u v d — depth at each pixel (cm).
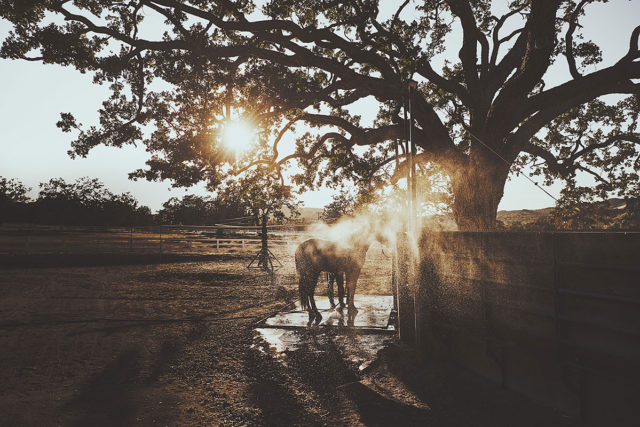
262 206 1894
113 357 565
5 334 683
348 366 522
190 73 1537
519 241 404
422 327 557
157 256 2173
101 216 7331
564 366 348
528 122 1416
